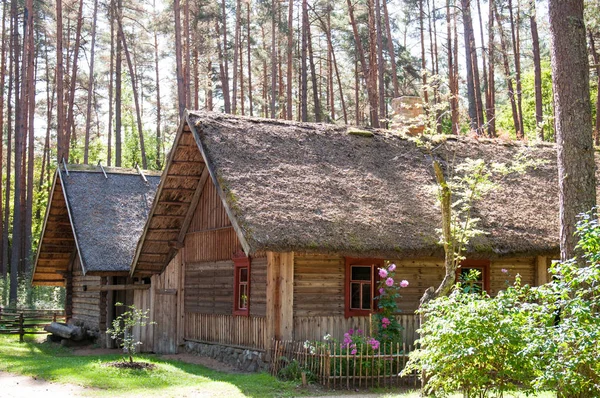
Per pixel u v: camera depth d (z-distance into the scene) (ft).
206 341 60.03
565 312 28.17
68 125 118.93
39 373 47.83
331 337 50.03
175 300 64.34
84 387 43.09
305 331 50.21
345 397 41.09
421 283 53.83
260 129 56.29
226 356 56.18
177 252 64.80
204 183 61.21
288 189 50.72
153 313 64.75
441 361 29.01
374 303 52.37
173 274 64.75
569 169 37.24
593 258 27.07
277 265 50.34
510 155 64.23
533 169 63.26
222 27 135.64
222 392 42.16
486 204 56.34
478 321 27.91
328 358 44.50
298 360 47.01
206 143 52.37
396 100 66.28
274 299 50.06
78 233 68.90
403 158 59.06
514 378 28.45
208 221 60.70
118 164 124.06
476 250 51.26
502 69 117.19
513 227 54.80
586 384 26.99
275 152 54.34
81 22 129.39
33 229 158.81
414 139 47.96
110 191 75.46
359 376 44.57
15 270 109.81
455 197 55.26
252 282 53.31
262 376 46.70
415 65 136.67
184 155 56.75
